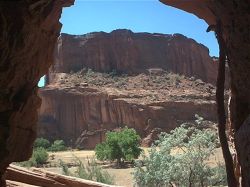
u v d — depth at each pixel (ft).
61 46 327.06
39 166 131.13
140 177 70.03
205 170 65.10
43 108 287.69
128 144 134.21
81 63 328.70
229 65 21.99
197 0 28.09
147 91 284.82
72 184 42.93
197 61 340.80
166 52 343.46
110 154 134.62
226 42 22.08
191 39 345.72
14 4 20.71
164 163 66.23
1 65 22.20
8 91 24.61
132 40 335.06
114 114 263.29
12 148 27.17
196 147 66.28
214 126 161.48
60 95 283.59
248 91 20.20
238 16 19.35
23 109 26.99
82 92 281.13
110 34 336.29
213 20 28.55
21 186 36.83
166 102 257.55
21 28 21.63
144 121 250.78
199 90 300.40
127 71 324.39
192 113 257.96
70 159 160.04
